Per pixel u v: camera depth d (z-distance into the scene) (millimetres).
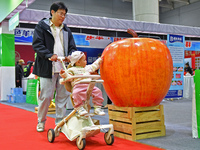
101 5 21766
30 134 2979
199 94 2656
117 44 2635
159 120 2838
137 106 2646
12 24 8062
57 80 3164
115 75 2549
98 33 11945
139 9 13430
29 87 7910
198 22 21172
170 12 23906
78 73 2473
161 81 2535
